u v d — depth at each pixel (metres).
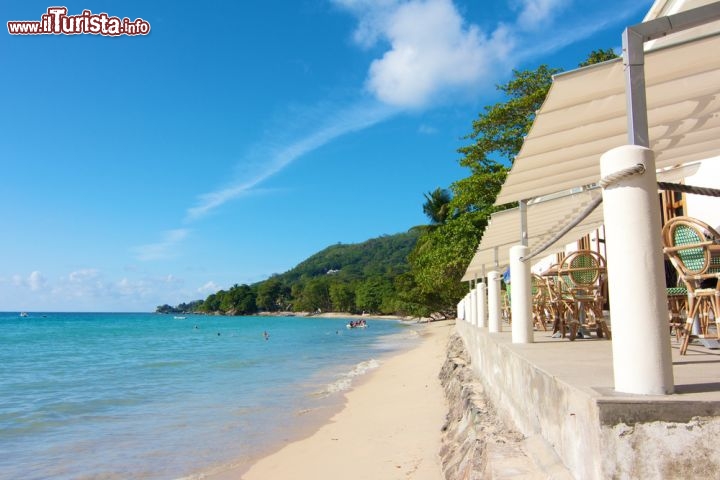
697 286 4.00
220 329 72.25
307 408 12.49
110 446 9.44
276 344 38.56
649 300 2.20
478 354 8.26
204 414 12.12
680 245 3.94
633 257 2.22
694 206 7.94
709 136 5.06
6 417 12.11
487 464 3.38
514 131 24.88
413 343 35.97
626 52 2.38
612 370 3.11
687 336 3.81
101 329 75.00
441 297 48.62
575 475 2.46
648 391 2.17
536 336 6.43
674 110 4.17
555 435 2.87
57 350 34.94
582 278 5.97
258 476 7.55
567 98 3.67
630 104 2.35
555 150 4.68
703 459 1.99
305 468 7.69
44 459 8.70
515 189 5.72
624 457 2.05
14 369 22.67
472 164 26.44
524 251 5.22
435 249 30.83
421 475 6.61
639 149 2.23
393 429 9.46
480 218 26.42
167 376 19.45
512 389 4.40
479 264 12.44
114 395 15.05
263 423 11.02
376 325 77.75
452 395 10.02
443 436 8.09
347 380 17.16
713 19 2.29
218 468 8.05
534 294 7.77
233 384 16.97
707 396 2.11
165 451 9.05
